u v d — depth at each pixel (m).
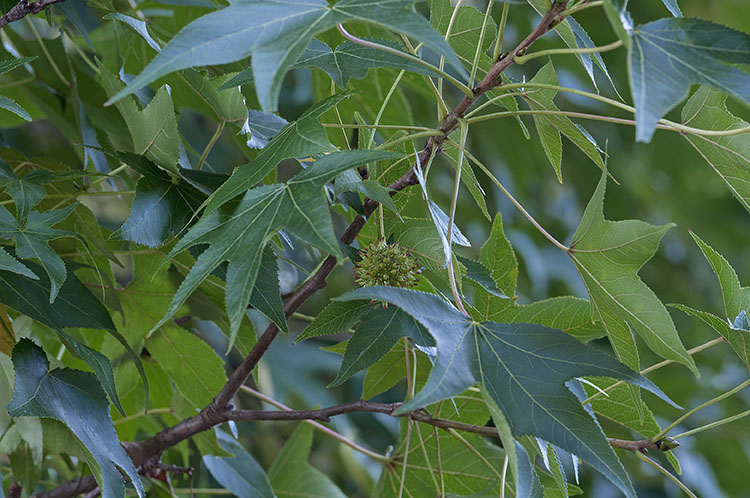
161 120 1.53
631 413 1.59
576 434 1.41
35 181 1.52
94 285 1.64
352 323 1.50
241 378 1.58
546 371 1.42
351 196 1.54
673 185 3.45
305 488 1.81
